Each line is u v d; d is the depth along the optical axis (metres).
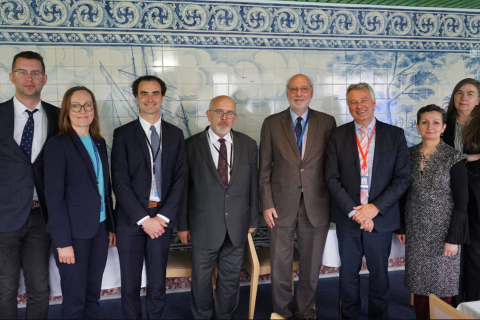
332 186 2.61
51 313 2.99
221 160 2.67
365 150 2.61
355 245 2.65
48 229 2.21
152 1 3.30
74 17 3.21
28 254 2.44
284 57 3.53
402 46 3.73
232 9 3.42
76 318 2.31
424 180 2.54
